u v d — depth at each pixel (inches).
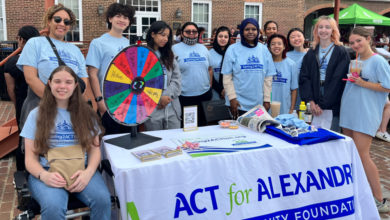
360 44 119.4
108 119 121.0
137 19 486.3
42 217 77.9
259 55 136.8
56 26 105.7
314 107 135.1
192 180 86.0
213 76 174.1
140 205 81.3
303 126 107.6
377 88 116.0
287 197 96.4
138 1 481.1
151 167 81.6
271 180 94.7
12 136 183.2
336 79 129.8
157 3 490.6
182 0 498.0
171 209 84.0
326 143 101.4
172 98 125.2
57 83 83.0
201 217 86.9
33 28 145.9
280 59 149.7
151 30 121.4
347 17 470.3
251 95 137.7
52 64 103.2
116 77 91.2
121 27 120.0
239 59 136.7
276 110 125.4
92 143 88.0
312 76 136.6
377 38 578.2
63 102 87.0
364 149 122.3
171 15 497.0
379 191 123.6
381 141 223.8
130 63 92.9
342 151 103.7
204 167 87.4
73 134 87.0
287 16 555.8
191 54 150.4
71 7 446.9
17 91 133.0
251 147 95.4
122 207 80.1
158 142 100.1
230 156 90.0
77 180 81.5
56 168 81.7
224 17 522.3
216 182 88.7
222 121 123.6
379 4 658.8
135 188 80.5
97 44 118.0
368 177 123.4
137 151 89.2
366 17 460.4
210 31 519.2
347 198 103.7
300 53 165.0
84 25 454.0
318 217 100.3
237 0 523.5
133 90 95.9
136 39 94.3
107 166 87.0
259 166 93.3
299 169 97.8
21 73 129.8
